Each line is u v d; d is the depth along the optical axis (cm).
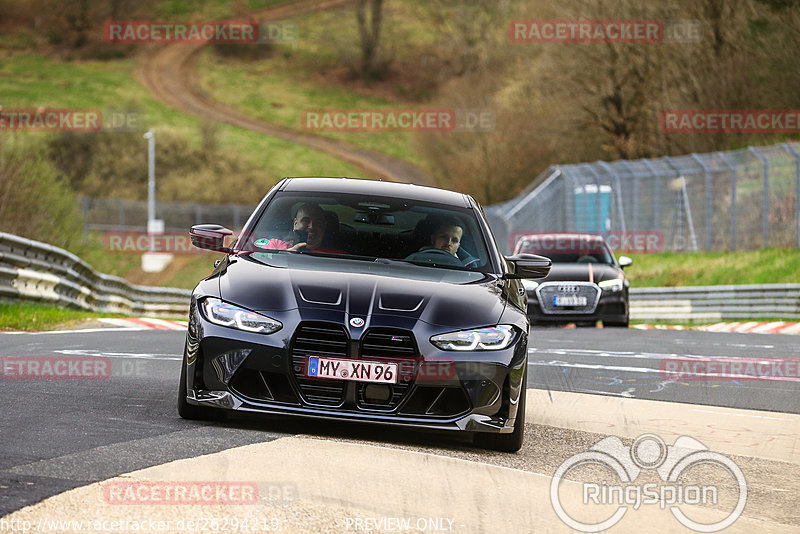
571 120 17575
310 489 1509
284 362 2017
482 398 2056
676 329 6506
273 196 2598
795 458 2231
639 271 10875
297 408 2019
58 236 8175
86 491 1399
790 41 14238
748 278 9494
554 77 17650
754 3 14825
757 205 10719
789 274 9219
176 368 3250
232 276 2195
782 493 1870
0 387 2469
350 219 2509
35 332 4594
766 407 2978
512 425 2094
